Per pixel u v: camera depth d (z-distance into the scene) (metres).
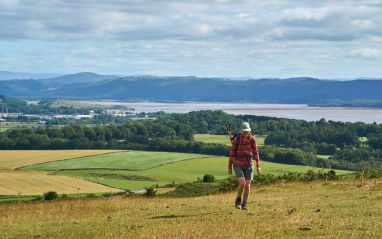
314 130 182.25
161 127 197.50
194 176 111.19
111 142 179.12
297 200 24.00
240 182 19.06
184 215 19.72
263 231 14.97
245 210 19.62
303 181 37.25
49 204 31.83
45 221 21.02
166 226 16.78
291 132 182.00
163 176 111.31
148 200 30.73
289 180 38.81
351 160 147.12
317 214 18.11
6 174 104.06
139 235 15.35
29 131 179.12
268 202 23.42
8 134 179.12
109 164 127.75
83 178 103.75
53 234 16.84
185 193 43.72
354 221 16.20
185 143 156.88
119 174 113.50
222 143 160.00
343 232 14.47
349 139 171.75
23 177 99.19
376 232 14.23
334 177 37.94
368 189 27.78
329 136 176.88
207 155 145.25
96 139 183.50
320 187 31.59
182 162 129.75
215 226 15.99
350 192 26.62
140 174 113.75
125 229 16.83
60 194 76.81
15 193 80.94
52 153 146.12
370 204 20.75
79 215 22.80
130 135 189.75
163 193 45.59
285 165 125.50
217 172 116.50
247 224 16.12
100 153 145.75
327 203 21.77
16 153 146.50
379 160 146.62
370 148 158.12
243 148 18.98
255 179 41.19
